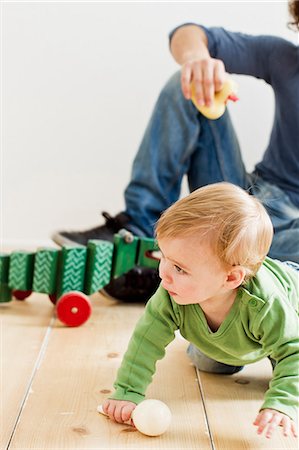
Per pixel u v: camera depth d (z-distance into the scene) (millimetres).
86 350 1427
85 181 2334
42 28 2264
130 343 1166
